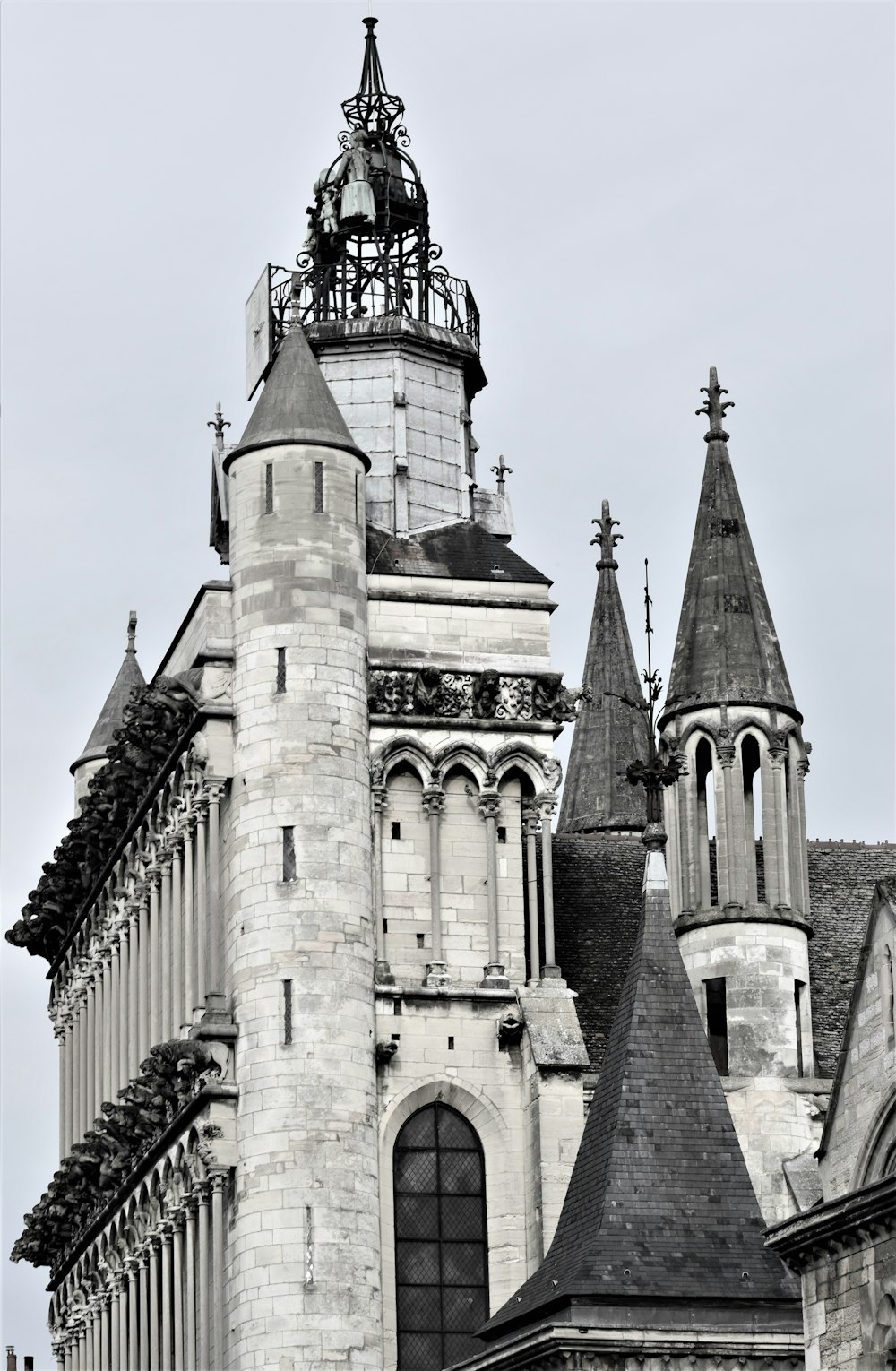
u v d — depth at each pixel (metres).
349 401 111.00
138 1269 110.81
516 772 106.12
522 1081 103.06
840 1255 71.44
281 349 106.69
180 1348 104.06
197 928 104.88
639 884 110.56
